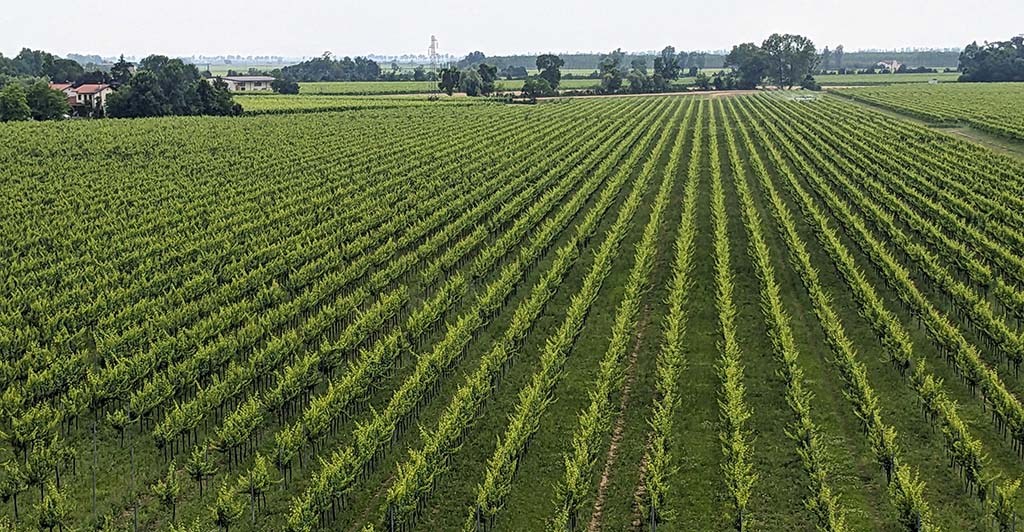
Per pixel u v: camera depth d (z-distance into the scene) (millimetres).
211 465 24766
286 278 44219
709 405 30094
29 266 43000
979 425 28359
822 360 34156
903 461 26062
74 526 23062
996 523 22750
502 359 31859
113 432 28406
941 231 52781
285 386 29031
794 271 46031
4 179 69812
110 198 61219
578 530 22906
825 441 27344
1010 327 37375
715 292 41000
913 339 36094
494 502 22969
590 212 56469
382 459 26953
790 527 23000
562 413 29672
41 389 29297
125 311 36000
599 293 42656
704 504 24156
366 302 41844
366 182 70500
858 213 59219
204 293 40594
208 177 71875
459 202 58781
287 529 21953
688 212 55656
